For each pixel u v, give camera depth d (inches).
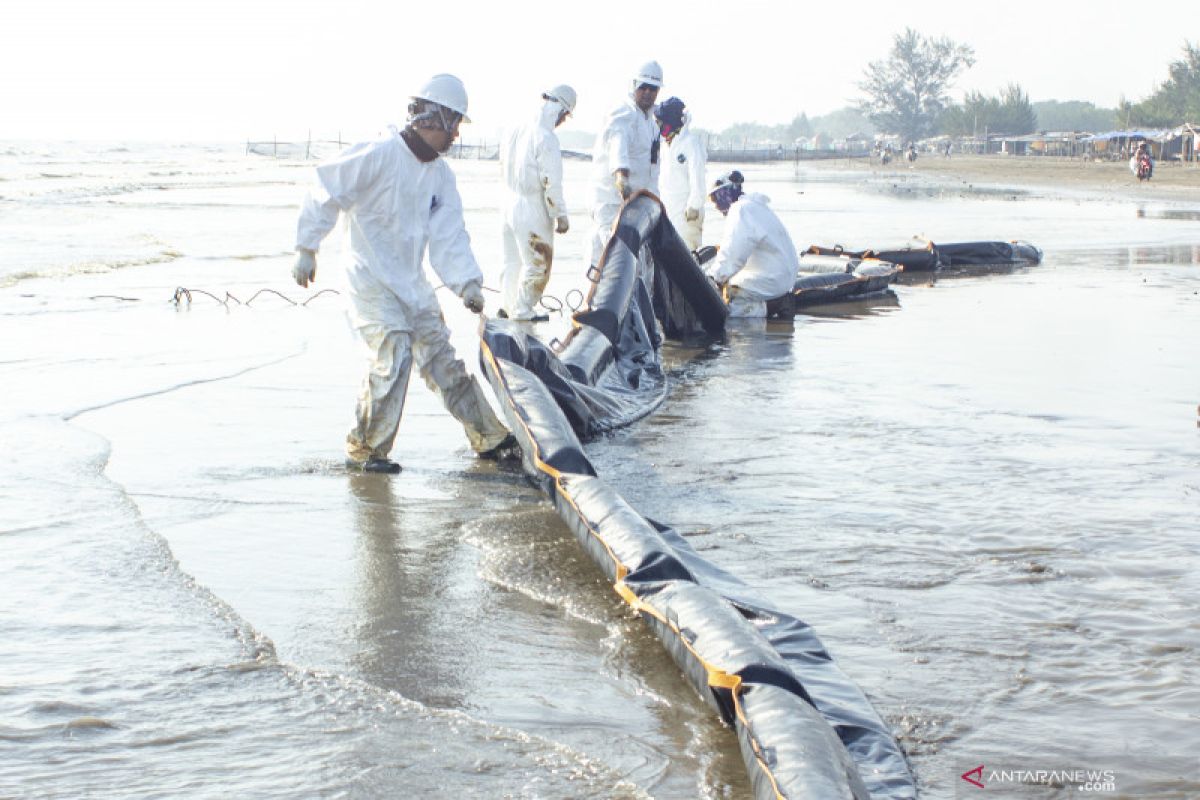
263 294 602.5
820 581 209.2
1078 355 450.6
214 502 254.1
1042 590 205.6
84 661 173.6
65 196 1609.3
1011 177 3189.0
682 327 500.1
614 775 142.7
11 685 165.2
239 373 394.6
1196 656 178.4
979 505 256.1
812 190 2241.6
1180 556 223.0
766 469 286.8
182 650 177.9
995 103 7637.8
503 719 158.4
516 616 194.5
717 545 228.5
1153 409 354.3
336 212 279.1
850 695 161.8
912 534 235.9
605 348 378.0
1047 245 961.5
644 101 533.0
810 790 126.4
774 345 481.7
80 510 243.9
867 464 291.3
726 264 546.6
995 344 478.6
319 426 322.3
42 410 333.4
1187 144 4244.6
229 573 212.5
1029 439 316.5
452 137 283.0
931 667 174.2
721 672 154.3
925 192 2154.3
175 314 527.8
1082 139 5659.5
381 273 279.4
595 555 213.3
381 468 281.4
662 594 183.0
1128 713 160.4
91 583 204.4
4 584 203.3
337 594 203.2
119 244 857.5
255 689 165.2
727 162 5871.1
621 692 166.7
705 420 342.3
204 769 143.0
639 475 281.6
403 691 166.6
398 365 277.7
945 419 341.4
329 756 146.6
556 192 501.7
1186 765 146.5
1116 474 281.6
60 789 137.8
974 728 155.9
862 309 592.7
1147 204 1720.0
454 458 297.6
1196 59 6501.0
